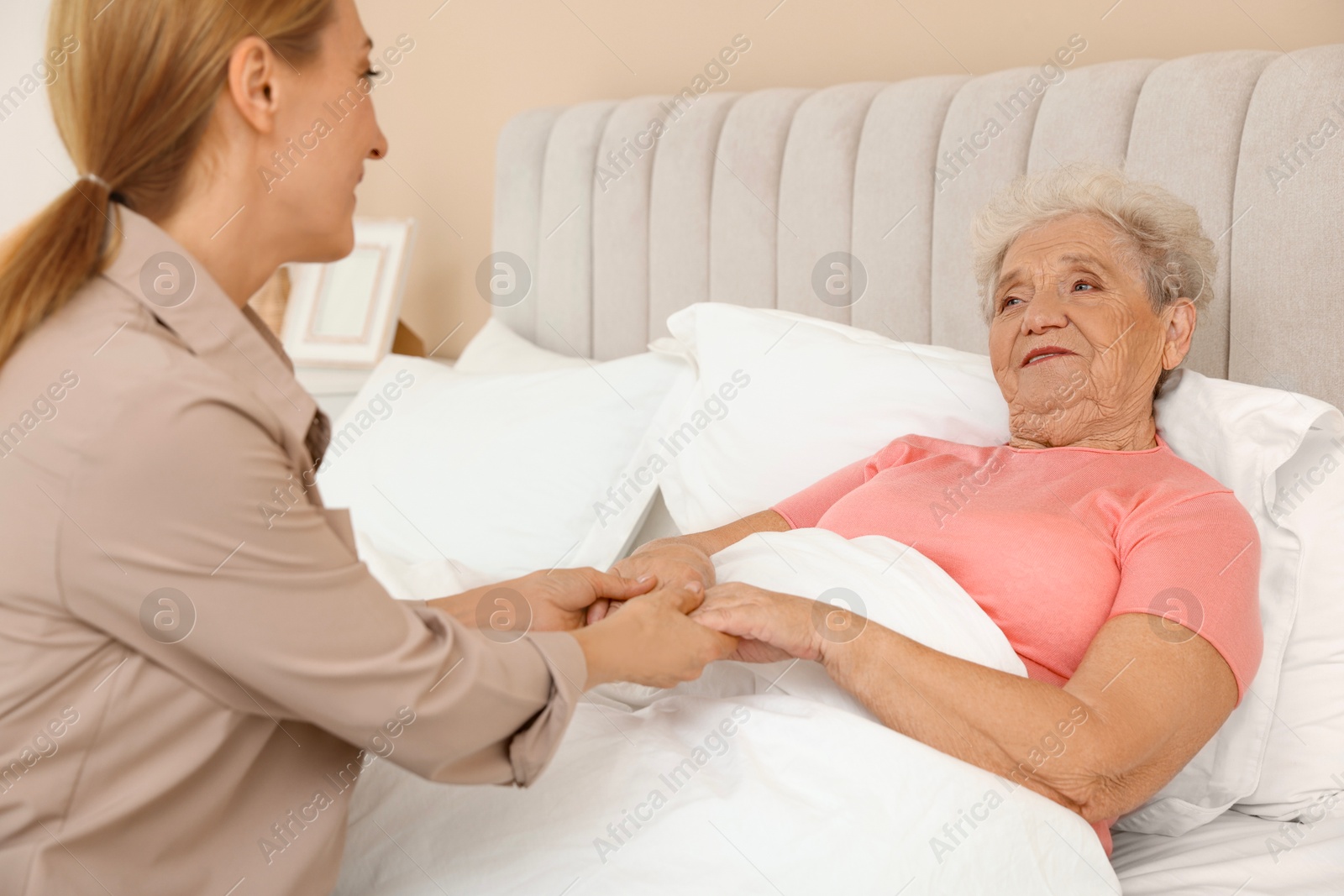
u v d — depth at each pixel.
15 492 0.64
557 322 2.57
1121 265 1.23
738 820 0.85
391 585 1.38
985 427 1.43
